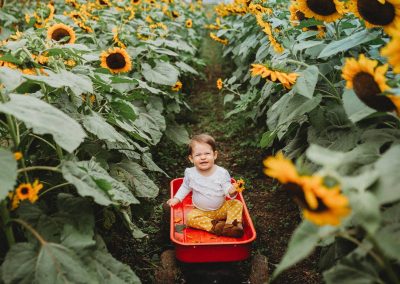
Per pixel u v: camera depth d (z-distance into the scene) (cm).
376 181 175
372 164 211
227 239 335
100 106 355
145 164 380
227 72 989
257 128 623
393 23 256
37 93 312
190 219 350
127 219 295
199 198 360
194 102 798
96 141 328
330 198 152
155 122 459
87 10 654
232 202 354
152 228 393
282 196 452
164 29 670
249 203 446
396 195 167
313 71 278
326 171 165
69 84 268
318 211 165
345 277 181
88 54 392
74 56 342
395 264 192
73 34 411
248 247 297
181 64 587
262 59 536
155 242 372
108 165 336
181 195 366
